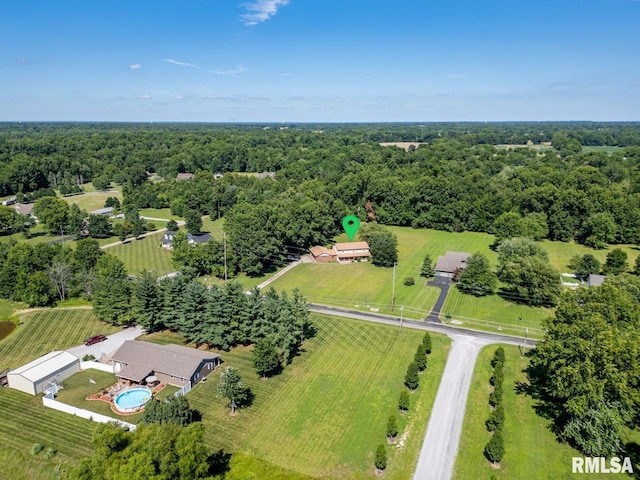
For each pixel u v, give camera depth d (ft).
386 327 256.11
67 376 206.90
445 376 205.57
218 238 428.97
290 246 394.93
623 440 163.94
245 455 157.17
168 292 246.06
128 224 451.12
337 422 174.91
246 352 229.25
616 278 256.93
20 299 287.48
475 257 305.32
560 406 176.45
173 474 122.42
